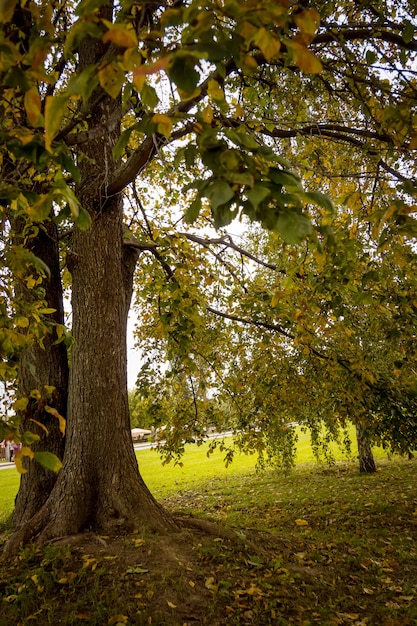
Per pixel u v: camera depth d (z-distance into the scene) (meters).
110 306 4.86
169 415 6.96
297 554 4.86
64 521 4.19
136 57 1.21
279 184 1.40
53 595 3.33
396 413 6.43
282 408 7.17
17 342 2.40
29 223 3.56
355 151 5.60
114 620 3.05
